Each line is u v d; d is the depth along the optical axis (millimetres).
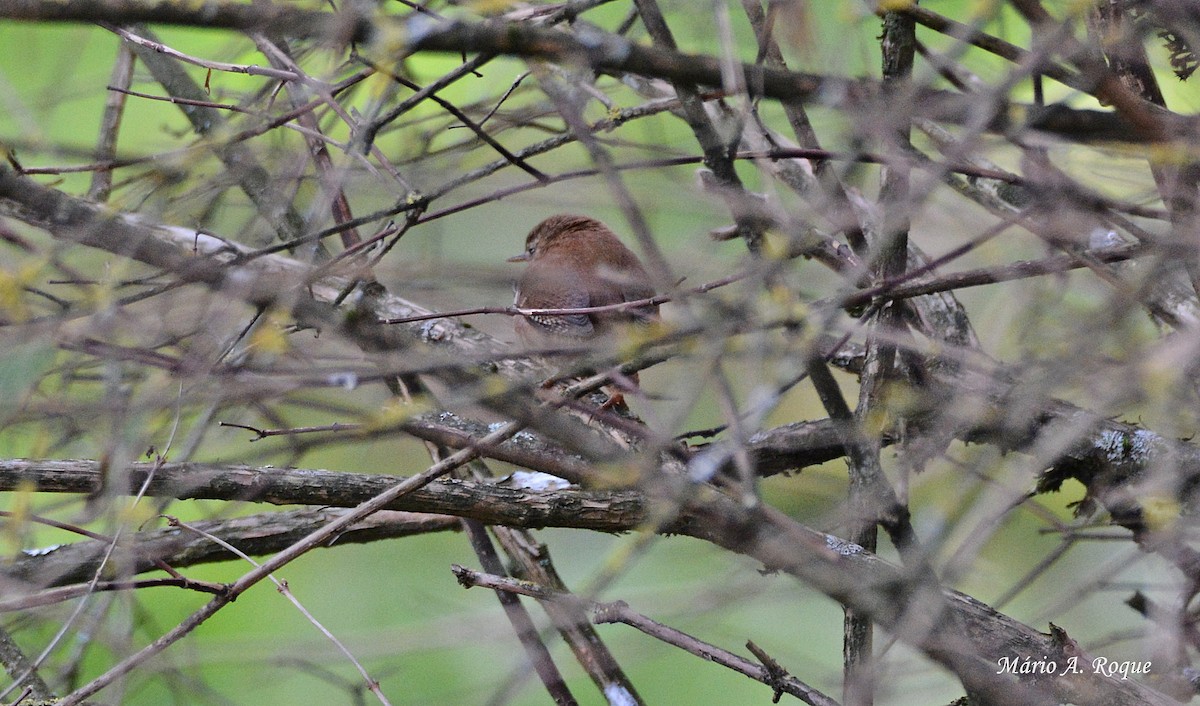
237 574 11984
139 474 6641
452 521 8805
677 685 11961
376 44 4832
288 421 7391
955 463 6336
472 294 5699
